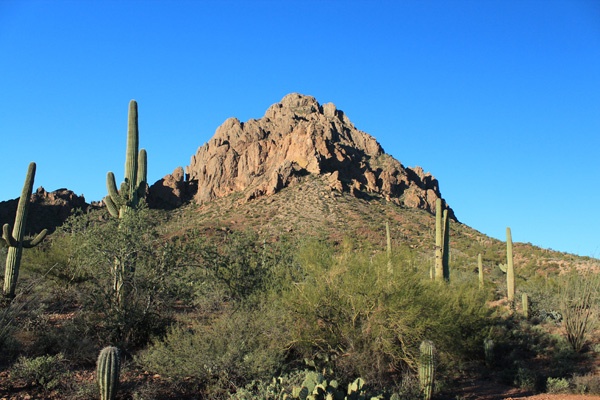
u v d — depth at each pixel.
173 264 13.41
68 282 15.84
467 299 15.23
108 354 8.91
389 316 11.29
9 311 11.40
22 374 9.06
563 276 26.19
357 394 8.89
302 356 11.65
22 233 14.73
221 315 11.46
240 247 18.16
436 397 11.05
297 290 12.65
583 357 15.34
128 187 14.92
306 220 70.81
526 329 18.94
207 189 101.25
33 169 15.32
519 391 12.29
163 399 9.39
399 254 12.52
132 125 15.90
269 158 102.75
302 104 133.12
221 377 9.75
